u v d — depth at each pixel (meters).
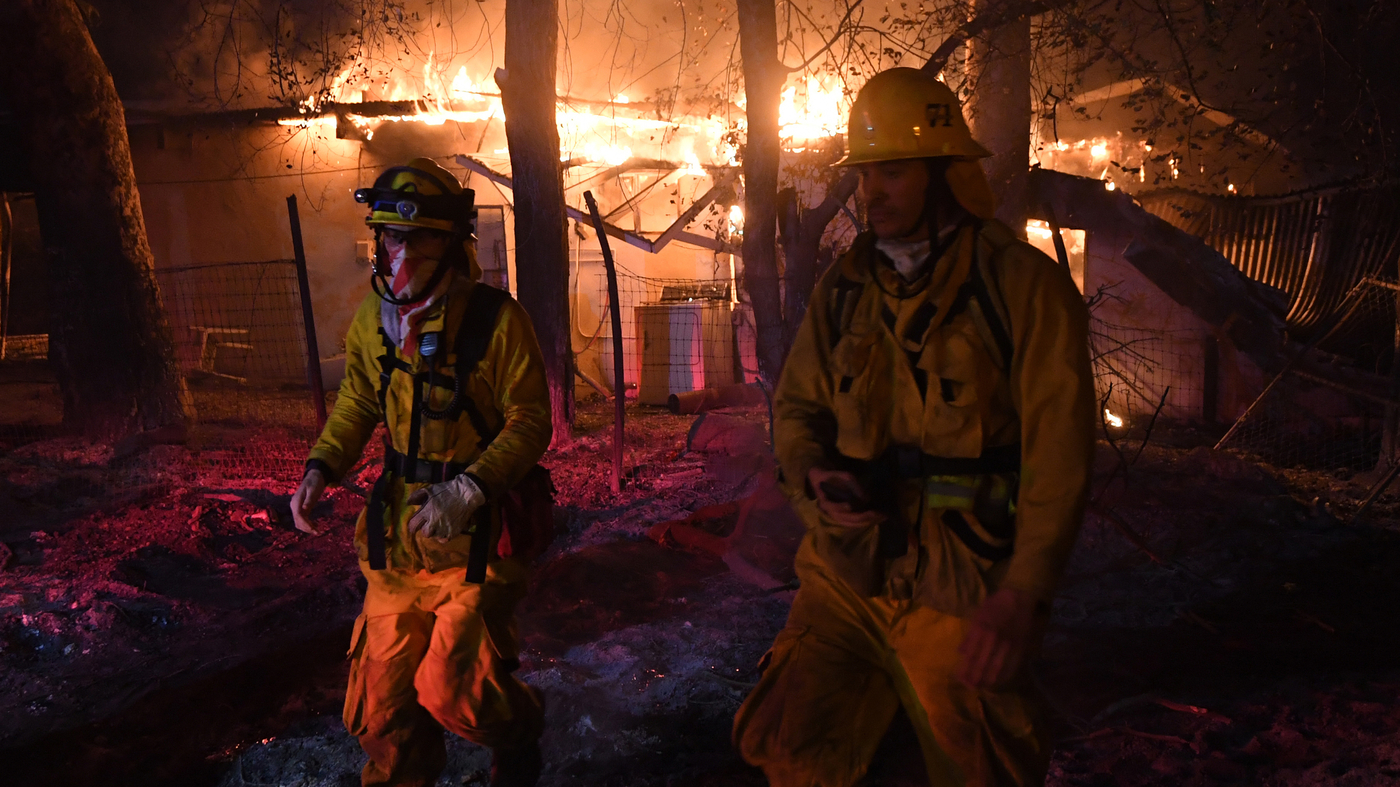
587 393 13.40
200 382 13.66
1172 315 10.87
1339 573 5.52
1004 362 1.92
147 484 7.71
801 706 2.04
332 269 14.87
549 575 5.54
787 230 8.48
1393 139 10.18
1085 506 1.81
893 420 1.99
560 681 4.09
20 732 3.83
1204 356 10.61
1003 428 1.96
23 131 9.39
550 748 3.55
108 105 9.55
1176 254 10.55
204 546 6.18
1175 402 10.88
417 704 2.61
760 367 8.53
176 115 14.17
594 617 4.96
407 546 2.61
